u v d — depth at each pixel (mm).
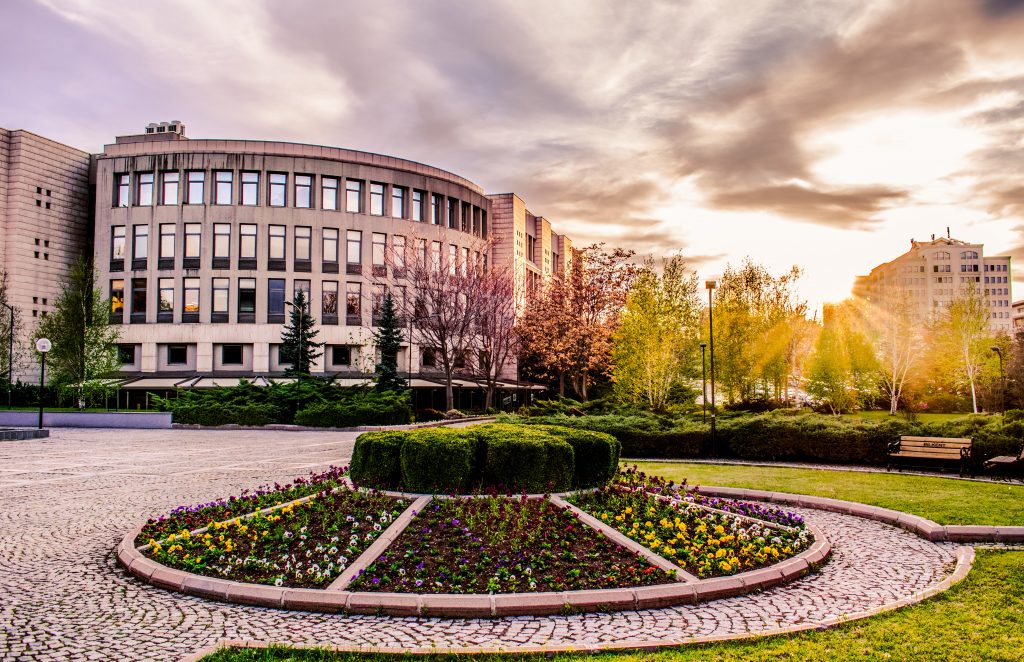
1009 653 5695
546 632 6516
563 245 92688
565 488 11344
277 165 54188
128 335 52500
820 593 7738
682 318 48562
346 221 55906
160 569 8102
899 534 10562
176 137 58156
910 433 18125
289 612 7078
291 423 38312
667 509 10469
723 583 7609
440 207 62094
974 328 54438
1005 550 9266
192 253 53031
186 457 22109
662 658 5738
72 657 5906
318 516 9953
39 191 53094
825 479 15664
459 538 8844
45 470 18469
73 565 8914
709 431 20766
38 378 51656
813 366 49938
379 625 6691
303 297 46594
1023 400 50438
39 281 52750
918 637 6086
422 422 40500
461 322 48938
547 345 56875
